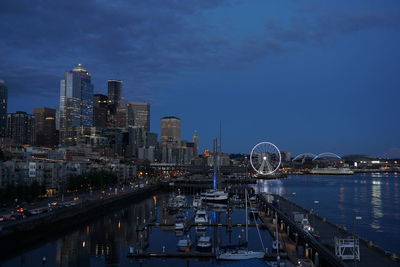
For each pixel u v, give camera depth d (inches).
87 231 6402.6
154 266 4313.5
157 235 6008.9
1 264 4414.4
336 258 3531.0
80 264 4407.0
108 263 4431.6
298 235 5059.1
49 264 4416.8
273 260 4446.4
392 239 6038.4
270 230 6122.1
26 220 5506.9
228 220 6889.8
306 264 3959.2
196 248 4997.5
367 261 3543.3
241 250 4618.6
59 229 6318.9
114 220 7637.8
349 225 7298.2
